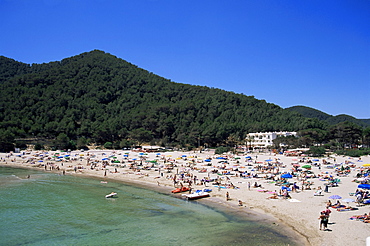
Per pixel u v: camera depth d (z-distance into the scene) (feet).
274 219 112.27
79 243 93.97
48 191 175.11
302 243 88.43
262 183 178.09
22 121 517.96
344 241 87.61
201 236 97.45
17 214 126.62
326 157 323.16
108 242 94.43
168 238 96.68
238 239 93.56
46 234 102.58
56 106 604.90
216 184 179.73
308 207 124.26
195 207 135.03
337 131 444.14
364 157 315.37
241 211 125.08
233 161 301.02
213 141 528.22
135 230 105.40
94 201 149.48
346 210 116.06
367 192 134.21
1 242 95.86
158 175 225.97
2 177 230.27
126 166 281.13
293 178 190.80
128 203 144.87
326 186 149.48
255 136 550.36
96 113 616.39
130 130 575.79
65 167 287.89
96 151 431.43
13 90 625.00
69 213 127.95
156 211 130.11
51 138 518.37
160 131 569.64
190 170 238.48
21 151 421.18
